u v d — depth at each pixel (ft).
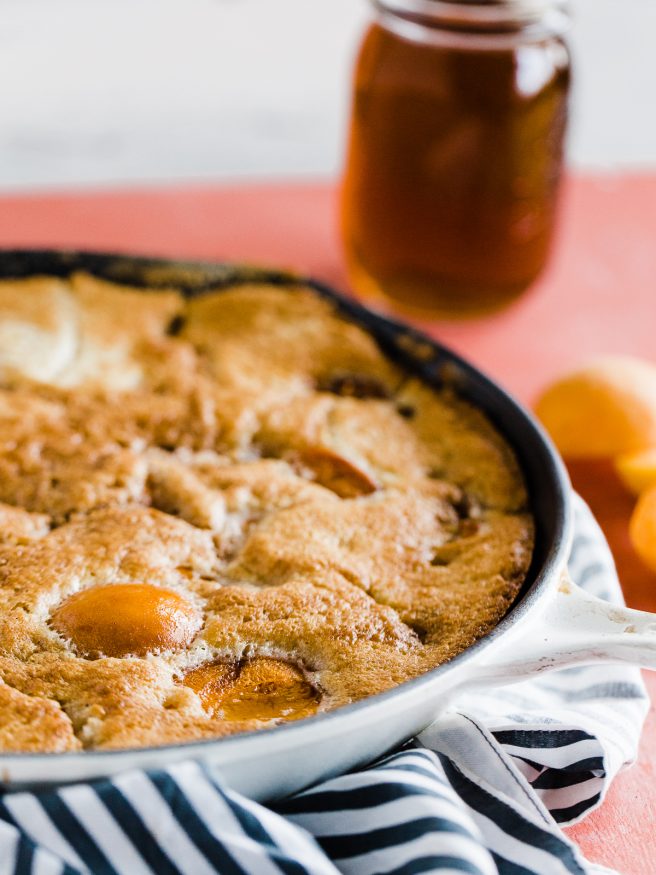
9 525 2.10
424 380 2.34
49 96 3.24
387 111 2.50
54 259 2.48
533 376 2.57
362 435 2.27
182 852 1.81
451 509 2.18
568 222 2.97
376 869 1.85
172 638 1.99
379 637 2.01
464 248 2.55
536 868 1.88
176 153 3.34
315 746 1.85
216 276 2.49
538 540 2.12
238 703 1.96
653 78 3.47
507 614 2.00
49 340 2.38
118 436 2.24
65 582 2.04
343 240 2.67
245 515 2.15
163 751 1.82
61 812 1.80
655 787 2.02
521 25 2.45
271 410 2.29
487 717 2.00
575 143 3.50
